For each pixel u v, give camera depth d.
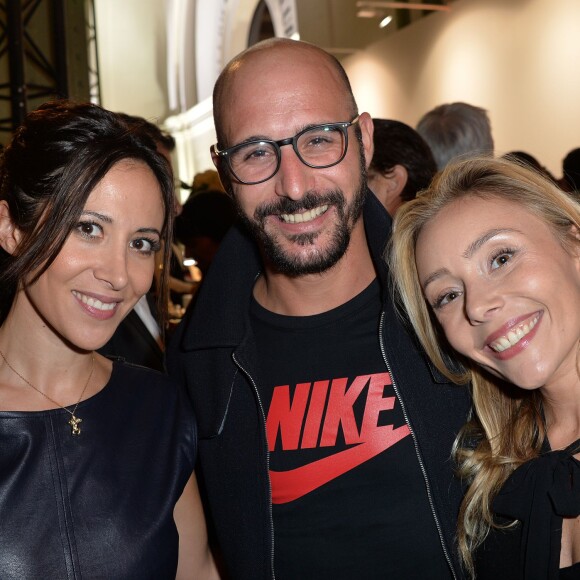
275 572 1.82
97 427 1.67
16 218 1.54
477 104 7.37
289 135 1.83
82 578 1.55
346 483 1.79
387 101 8.88
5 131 8.74
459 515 1.73
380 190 2.85
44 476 1.59
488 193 1.65
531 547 1.56
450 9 7.54
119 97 16.56
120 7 16.42
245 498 1.88
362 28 9.16
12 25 8.61
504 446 1.72
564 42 6.20
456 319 1.67
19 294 1.62
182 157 16.91
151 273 1.65
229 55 15.98
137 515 1.64
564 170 3.10
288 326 1.92
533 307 1.56
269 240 1.88
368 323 1.90
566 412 1.64
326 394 1.85
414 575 1.76
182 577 1.88
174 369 2.10
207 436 1.94
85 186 1.49
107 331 1.60
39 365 1.65
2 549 1.51
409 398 1.81
